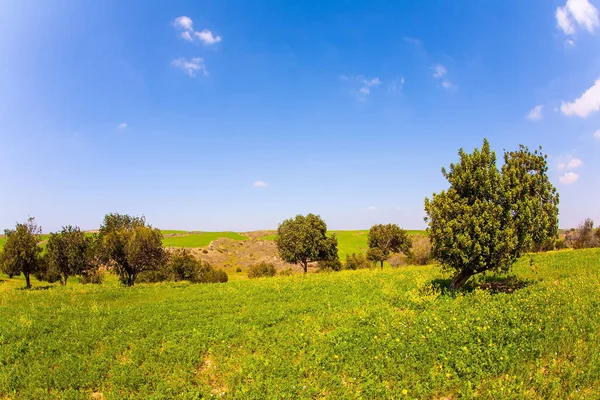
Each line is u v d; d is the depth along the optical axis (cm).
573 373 887
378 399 892
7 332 1438
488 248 1748
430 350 1109
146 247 3519
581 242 5281
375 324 1398
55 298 2284
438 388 916
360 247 9888
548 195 1898
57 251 4075
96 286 2939
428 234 1947
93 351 1287
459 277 1928
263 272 5897
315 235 4853
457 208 1844
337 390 940
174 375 1066
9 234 4228
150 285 2994
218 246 10725
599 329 1128
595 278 1952
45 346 1331
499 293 1784
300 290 2327
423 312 1506
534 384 879
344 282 2569
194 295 2292
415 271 3102
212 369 1125
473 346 1089
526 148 1967
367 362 1074
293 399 916
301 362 1105
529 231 1817
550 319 1243
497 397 823
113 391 988
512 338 1114
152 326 1548
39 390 988
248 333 1406
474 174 1878
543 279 2172
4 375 1069
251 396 927
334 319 1543
